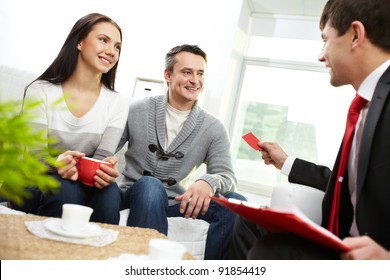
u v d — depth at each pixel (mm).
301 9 3537
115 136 1731
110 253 880
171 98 1965
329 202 1131
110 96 1777
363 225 930
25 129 606
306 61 3619
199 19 3436
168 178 1864
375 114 974
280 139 3639
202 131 1940
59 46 3574
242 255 1187
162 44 3473
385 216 902
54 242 886
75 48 1676
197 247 1686
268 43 3752
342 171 1098
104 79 1800
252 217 916
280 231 909
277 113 3668
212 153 1946
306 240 846
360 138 1079
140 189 1531
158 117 1913
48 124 1603
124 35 3541
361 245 782
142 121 1914
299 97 3623
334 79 1189
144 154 1883
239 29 3455
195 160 1924
